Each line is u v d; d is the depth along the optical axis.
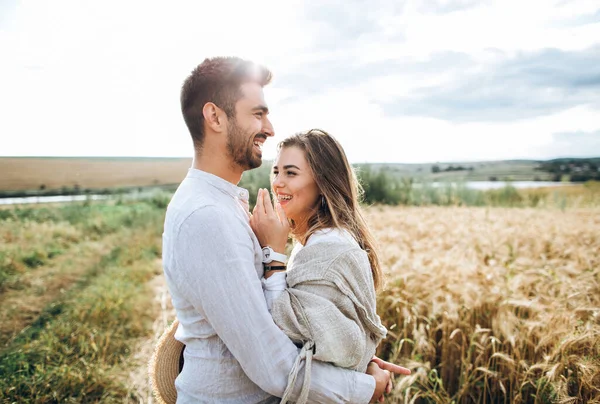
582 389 2.96
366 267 1.76
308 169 1.92
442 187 21.50
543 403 3.01
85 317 5.48
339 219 1.90
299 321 1.54
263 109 1.70
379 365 1.94
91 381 3.96
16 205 16.27
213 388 1.56
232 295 1.42
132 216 14.49
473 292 3.98
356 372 1.64
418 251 6.46
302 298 1.58
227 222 1.50
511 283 4.21
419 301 4.06
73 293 6.64
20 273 7.93
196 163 1.72
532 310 3.83
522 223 9.89
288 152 1.95
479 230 8.20
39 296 6.64
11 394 3.69
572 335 3.09
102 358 4.38
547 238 7.64
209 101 1.63
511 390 3.23
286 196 1.94
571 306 3.83
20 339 4.95
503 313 3.68
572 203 17.33
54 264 8.70
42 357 4.32
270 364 1.43
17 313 5.84
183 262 1.47
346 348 1.55
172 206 1.63
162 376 1.84
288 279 1.68
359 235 1.96
